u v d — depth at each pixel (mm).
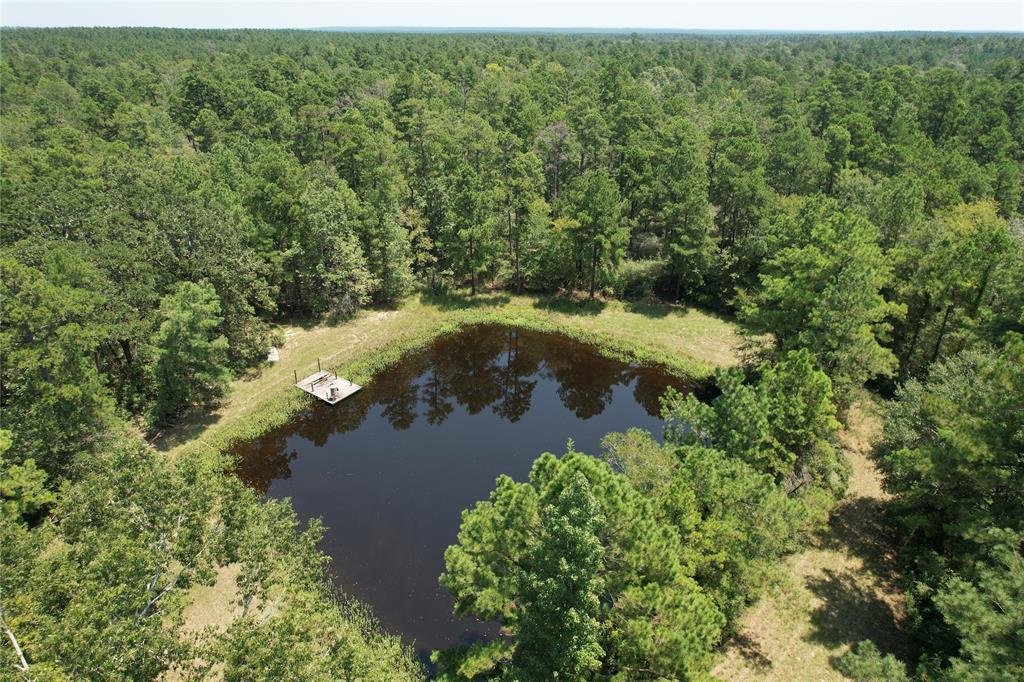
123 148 65312
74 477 28031
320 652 16672
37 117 76938
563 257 54219
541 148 63875
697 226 49688
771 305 40406
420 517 30547
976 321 31719
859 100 78625
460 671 17453
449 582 18750
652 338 48688
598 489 16531
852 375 30422
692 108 86562
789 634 22359
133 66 130125
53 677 11547
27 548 15836
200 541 17953
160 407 35062
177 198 41062
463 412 41844
